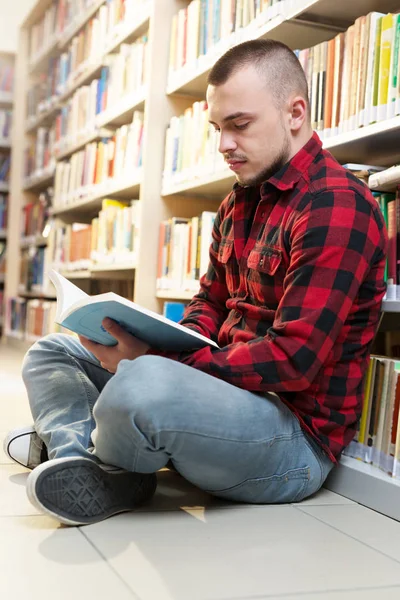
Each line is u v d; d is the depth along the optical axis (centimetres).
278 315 128
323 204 128
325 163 136
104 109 360
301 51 192
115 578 94
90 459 123
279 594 92
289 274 129
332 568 103
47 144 499
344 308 126
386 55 158
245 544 112
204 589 92
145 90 293
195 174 257
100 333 130
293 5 198
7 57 587
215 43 245
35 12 520
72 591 89
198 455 120
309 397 135
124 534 114
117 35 342
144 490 130
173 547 108
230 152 138
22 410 237
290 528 122
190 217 291
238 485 129
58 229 432
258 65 135
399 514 129
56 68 467
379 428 143
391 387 140
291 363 123
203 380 121
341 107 175
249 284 144
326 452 139
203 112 253
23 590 89
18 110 554
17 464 160
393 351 209
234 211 151
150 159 285
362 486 140
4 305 561
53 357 146
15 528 114
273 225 138
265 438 126
